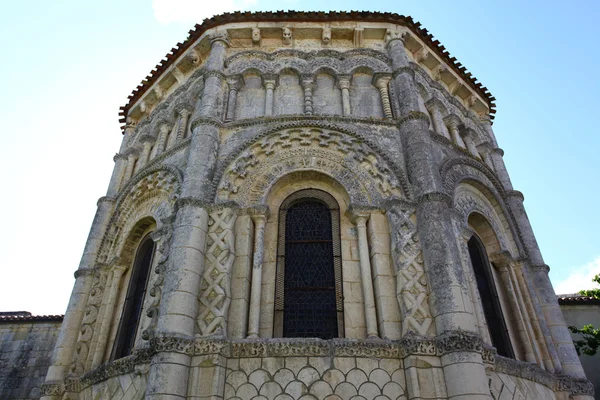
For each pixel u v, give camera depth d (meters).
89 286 13.75
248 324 9.62
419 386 8.37
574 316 21.23
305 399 8.41
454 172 13.00
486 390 8.18
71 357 12.47
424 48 16.55
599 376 19.94
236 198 11.38
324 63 14.90
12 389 20.33
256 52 15.31
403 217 10.67
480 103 18.80
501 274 13.09
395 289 9.94
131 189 14.48
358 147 12.17
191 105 15.36
